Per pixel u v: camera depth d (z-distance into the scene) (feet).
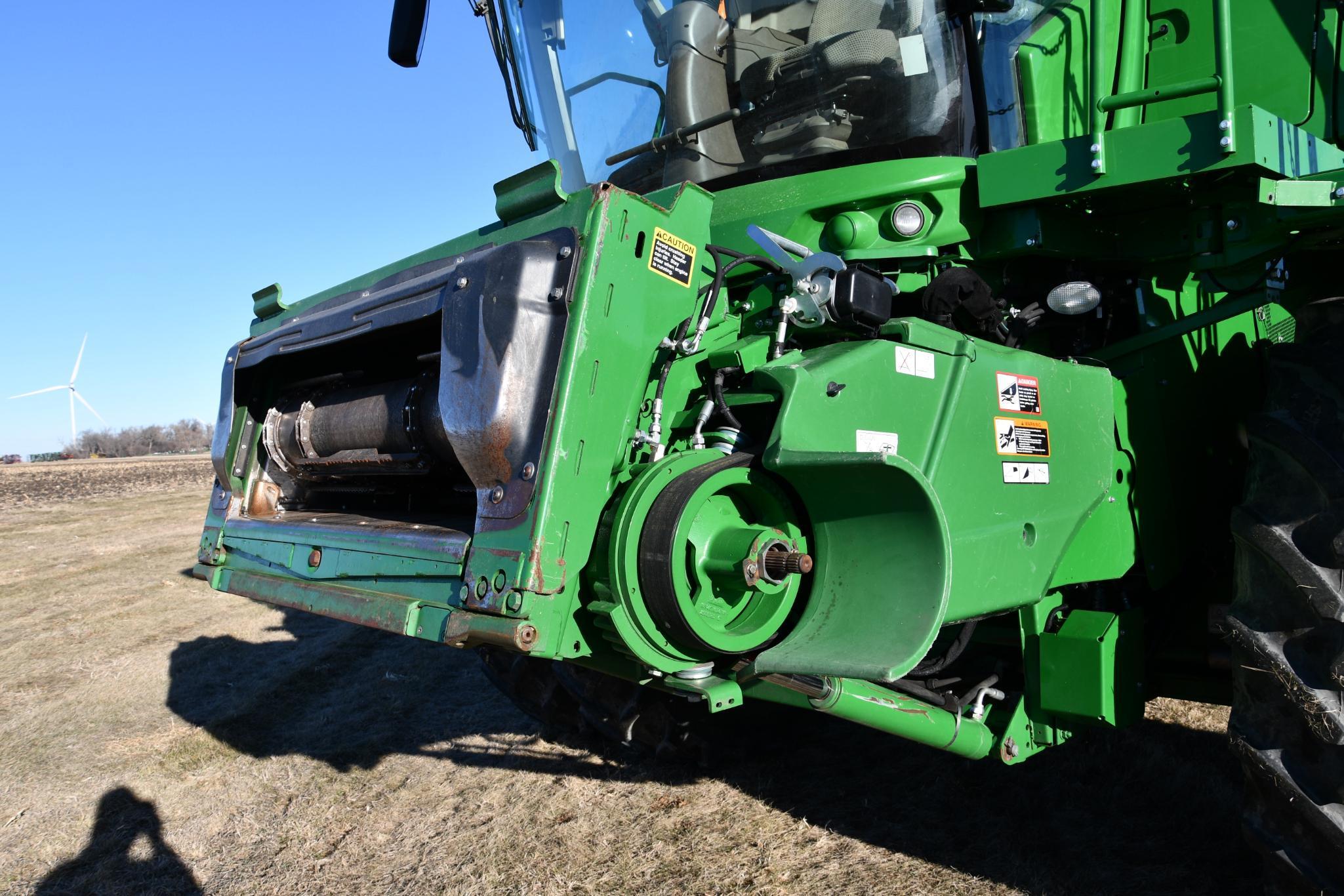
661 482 6.55
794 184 8.49
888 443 6.93
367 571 8.07
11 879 9.98
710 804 10.71
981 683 8.25
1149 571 8.77
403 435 8.83
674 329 7.37
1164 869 8.59
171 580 29.04
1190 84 7.09
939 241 8.14
